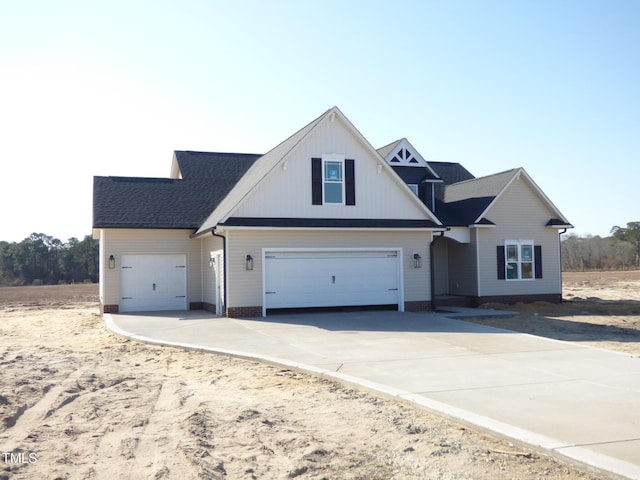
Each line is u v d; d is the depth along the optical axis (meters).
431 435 6.96
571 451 6.03
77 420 7.79
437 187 30.92
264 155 28.08
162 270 24.11
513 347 13.34
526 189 26.06
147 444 6.76
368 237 21.47
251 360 12.45
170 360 12.70
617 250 74.62
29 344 15.45
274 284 20.31
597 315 21.80
